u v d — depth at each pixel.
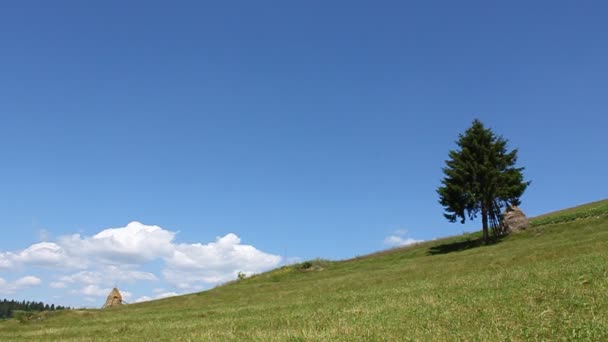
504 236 58.22
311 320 19.95
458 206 59.69
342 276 48.03
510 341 11.66
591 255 27.78
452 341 12.27
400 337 13.42
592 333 11.50
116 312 39.31
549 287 18.72
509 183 58.94
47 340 23.53
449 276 32.88
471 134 60.81
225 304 37.00
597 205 67.19
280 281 55.47
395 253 65.88
